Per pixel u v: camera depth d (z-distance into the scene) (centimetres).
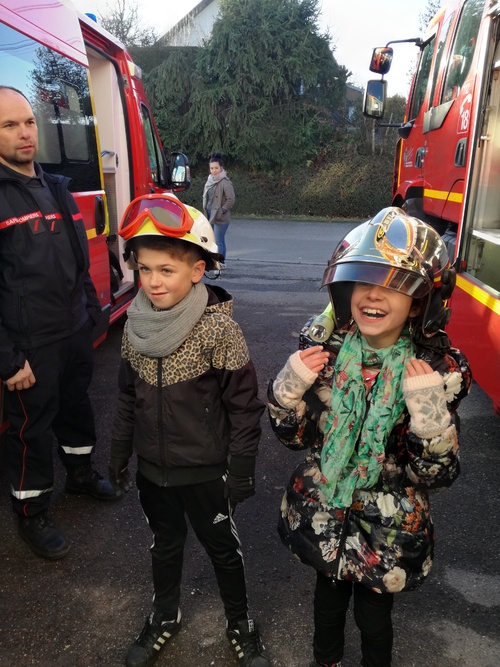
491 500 324
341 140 2048
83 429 308
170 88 2022
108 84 539
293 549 184
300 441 183
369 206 1853
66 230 266
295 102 2017
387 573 171
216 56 1997
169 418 195
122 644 227
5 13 304
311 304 745
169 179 700
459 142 421
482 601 249
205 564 269
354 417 169
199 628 234
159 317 188
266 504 319
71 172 392
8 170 247
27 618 239
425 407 153
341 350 174
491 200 370
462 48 438
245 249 1223
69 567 269
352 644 226
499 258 347
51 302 258
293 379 168
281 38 1967
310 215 1889
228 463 200
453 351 169
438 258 160
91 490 317
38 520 276
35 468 269
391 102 1958
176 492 206
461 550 282
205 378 194
